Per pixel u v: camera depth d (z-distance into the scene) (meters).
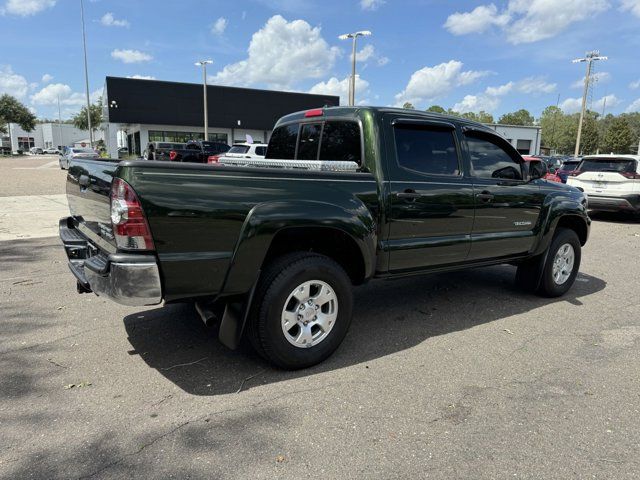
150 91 43.41
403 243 4.07
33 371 3.46
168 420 2.88
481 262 4.81
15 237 8.21
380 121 3.98
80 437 2.69
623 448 2.72
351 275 4.01
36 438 2.67
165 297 3.00
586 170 12.92
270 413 2.99
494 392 3.33
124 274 2.83
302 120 4.77
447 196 4.29
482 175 4.67
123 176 2.81
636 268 7.34
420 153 4.20
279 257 3.46
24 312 4.63
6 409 2.96
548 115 107.00
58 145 107.44
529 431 2.87
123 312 4.68
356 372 3.58
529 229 5.12
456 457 2.60
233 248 3.13
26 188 16.62
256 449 2.62
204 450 2.60
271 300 3.32
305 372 3.56
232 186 3.11
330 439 2.73
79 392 3.18
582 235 5.92
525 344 4.21
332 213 3.47
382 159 3.92
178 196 2.92
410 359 3.84
